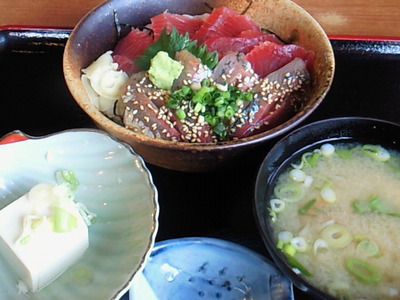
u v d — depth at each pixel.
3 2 0.48
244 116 0.35
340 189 0.32
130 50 0.40
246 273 0.30
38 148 0.34
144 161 0.36
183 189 0.35
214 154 0.32
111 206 0.33
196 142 0.35
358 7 0.47
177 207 0.35
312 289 0.26
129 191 0.32
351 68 0.41
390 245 0.29
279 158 0.33
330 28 0.45
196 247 0.31
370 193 0.32
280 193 0.32
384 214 0.31
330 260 0.29
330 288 0.28
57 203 0.31
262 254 0.32
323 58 0.37
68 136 0.34
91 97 0.37
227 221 0.34
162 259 0.30
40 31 0.43
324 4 0.48
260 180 0.31
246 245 0.33
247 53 0.38
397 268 0.29
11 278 0.31
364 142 0.34
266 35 0.40
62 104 0.40
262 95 0.36
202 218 0.34
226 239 0.33
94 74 0.37
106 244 0.32
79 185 0.34
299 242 0.30
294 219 0.31
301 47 0.38
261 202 0.31
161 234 0.33
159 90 0.36
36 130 0.39
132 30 0.41
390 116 0.38
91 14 0.39
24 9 0.47
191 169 0.34
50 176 0.34
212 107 0.35
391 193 0.32
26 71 0.42
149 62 0.38
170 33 0.37
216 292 0.30
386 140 0.34
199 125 0.35
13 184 0.34
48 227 0.30
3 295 0.30
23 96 0.40
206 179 0.36
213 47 0.38
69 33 0.43
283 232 0.30
